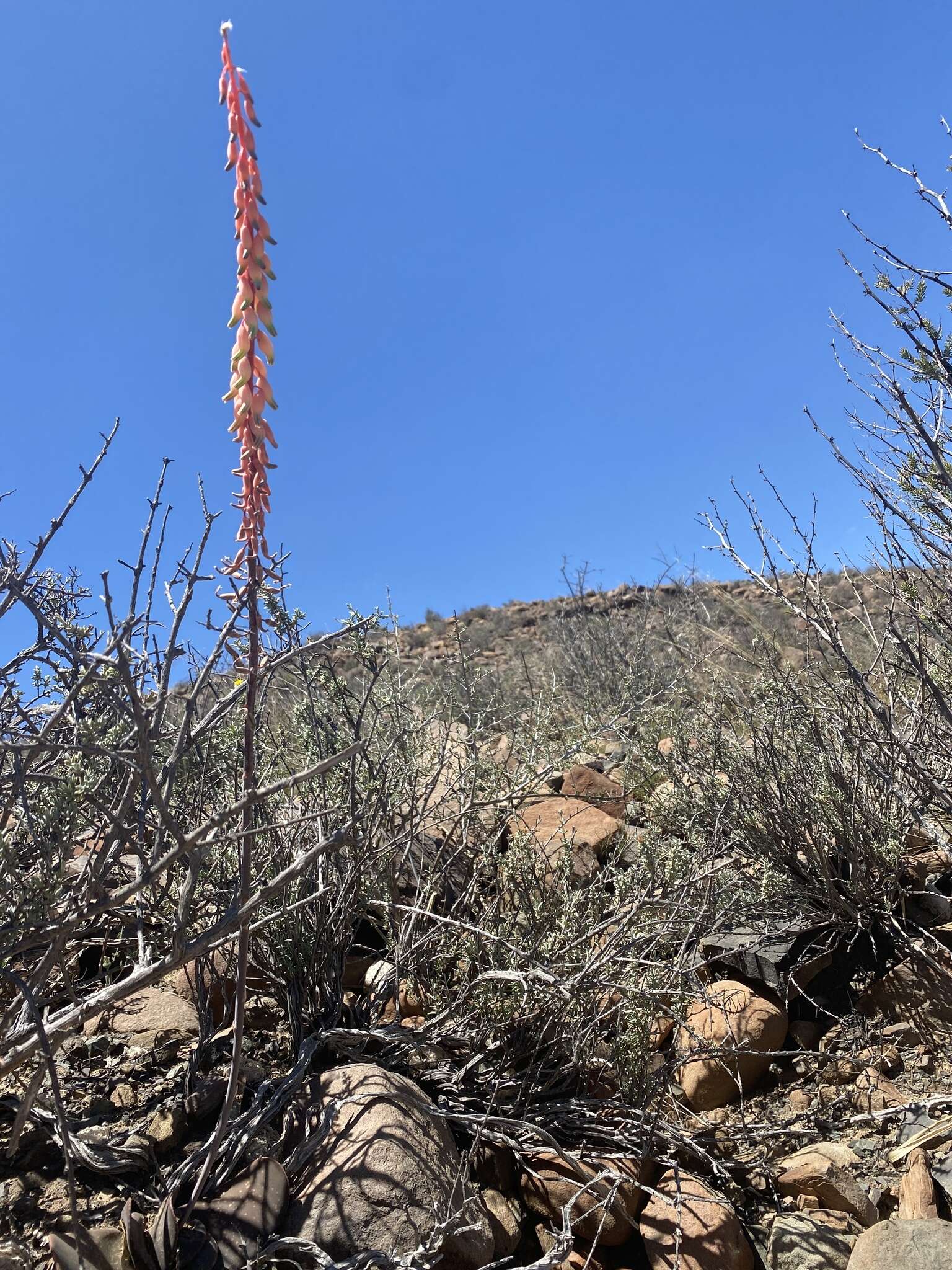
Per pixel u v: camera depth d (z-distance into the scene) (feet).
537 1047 8.51
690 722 14.67
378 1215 6.62
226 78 5.17
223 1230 6.42
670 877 10.03
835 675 12.84
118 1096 7.77
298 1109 7.63
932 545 9.36
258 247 5.27
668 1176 8.30
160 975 5.63
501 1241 7.42
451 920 8.20
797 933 11.20
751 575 10.62
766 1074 9.94
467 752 11.94
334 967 9.27
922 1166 8.08
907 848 12.61
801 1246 7.49
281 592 6.50
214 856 8.47
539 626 57.72
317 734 10.44
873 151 8.50
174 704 9.36
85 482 7.09
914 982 10.52
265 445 5.64
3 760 6.77
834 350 9.86
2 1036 6.18
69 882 7.88
